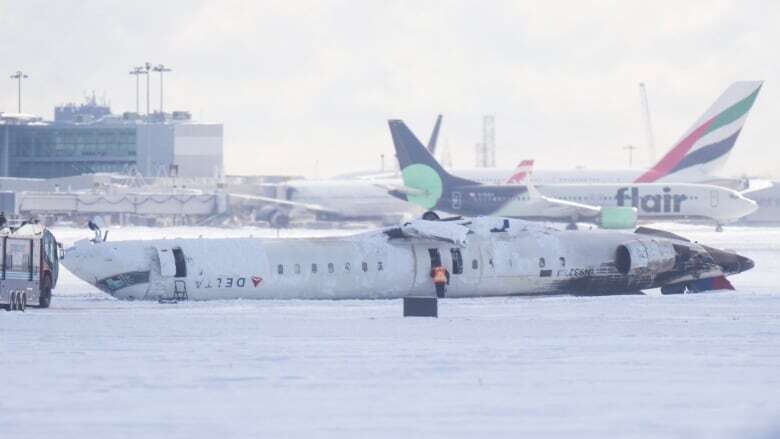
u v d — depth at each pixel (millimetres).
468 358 125500
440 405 97688
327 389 105188
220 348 133500
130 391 103750
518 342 141250
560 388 106188
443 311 188375
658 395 102625
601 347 136250
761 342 142125
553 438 85000
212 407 96438
